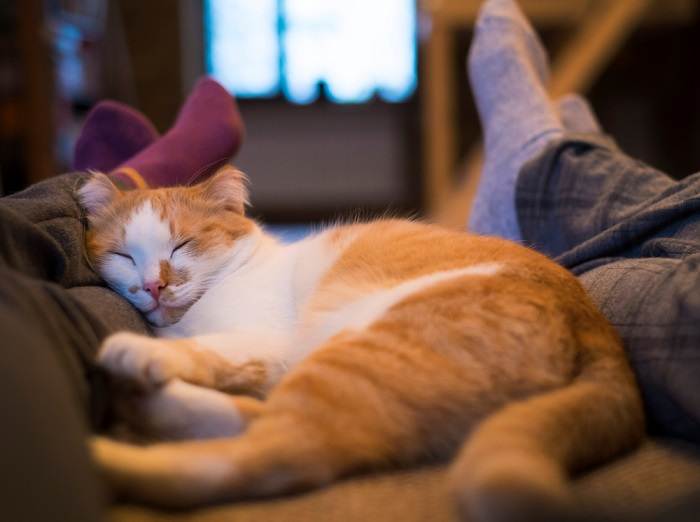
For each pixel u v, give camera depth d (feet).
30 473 1.88
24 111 10.68
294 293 4.29
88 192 4.07
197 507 2.34
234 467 2.36
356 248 4.18
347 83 19.51
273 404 2.67
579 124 6.79
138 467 2.28
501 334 2.86
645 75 12.52
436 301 3.07
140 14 17.60
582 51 12.71
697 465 2.70
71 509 1.90
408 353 2.81
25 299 2.52
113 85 15.21
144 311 4.06
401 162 19.89
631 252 4.10
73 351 2.74
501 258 3.59
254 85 19.38
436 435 2.70
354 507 2.36
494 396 2.74
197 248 4.26
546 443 2.29
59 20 11.73
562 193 4.86
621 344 3.18
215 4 18.89
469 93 14.89
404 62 19.34
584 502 2.09
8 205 3.38
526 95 6.06
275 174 20.02
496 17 6.77
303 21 19.13
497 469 1.96
